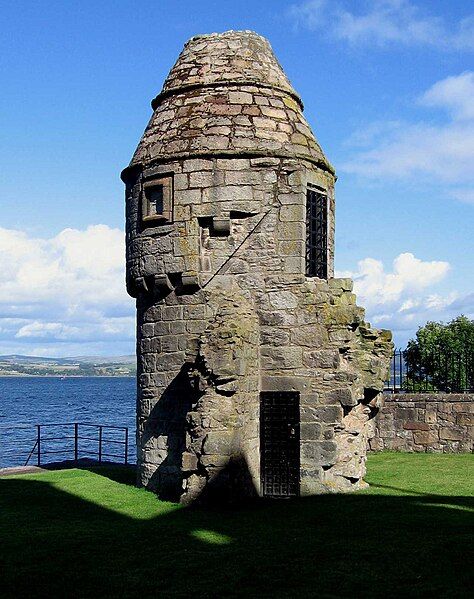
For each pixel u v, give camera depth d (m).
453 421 21.02
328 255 16.34
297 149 15.65
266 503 13.86
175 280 15.54
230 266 15.36
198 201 15.36
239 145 15.42
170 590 8.70
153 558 10.00
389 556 9.83
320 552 10.09
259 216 15.34
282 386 14.96
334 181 16.91
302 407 14.87
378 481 16.33
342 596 8.38
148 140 16.31
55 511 13.48
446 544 10.36
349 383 14.76
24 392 148.00
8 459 33.19
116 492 15.51
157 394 15.75
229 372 13.31
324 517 12.38
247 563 9.66
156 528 11.79
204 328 15.23
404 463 19.05
